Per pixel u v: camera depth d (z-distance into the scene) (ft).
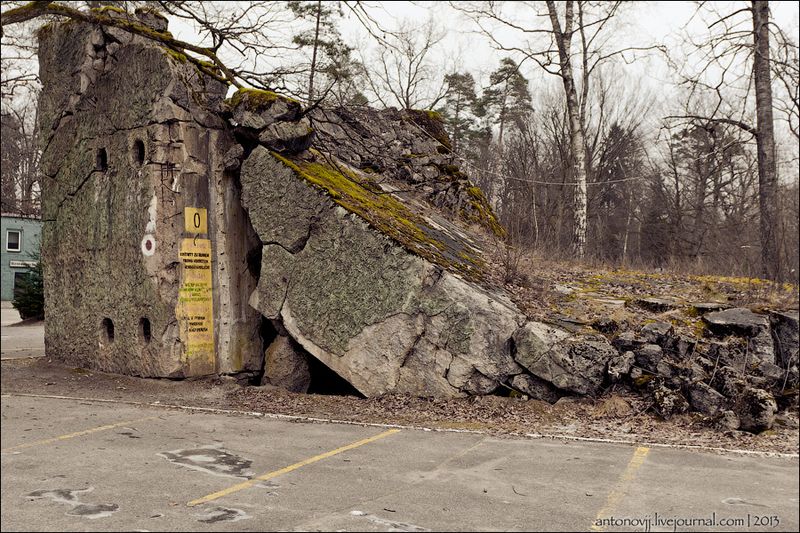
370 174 48.91
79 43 43.47
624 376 30.58
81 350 43.11
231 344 39.34
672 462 23.25
